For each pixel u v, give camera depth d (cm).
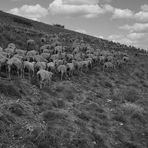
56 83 2400
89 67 3294
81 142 1552
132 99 2628
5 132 1338
